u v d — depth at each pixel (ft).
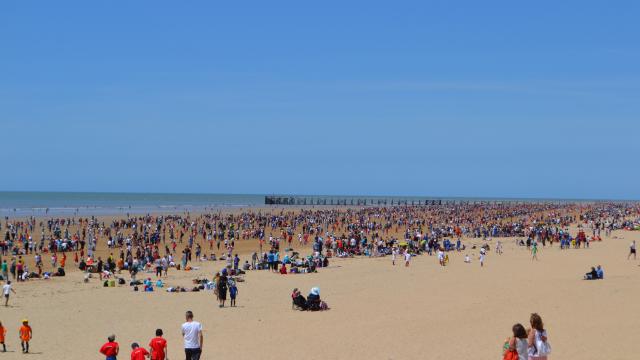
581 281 126.93
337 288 125.18
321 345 72.23
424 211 522.47
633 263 170.50
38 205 606.55
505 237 290.35
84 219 353.51
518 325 45.75
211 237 238.27
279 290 122.93
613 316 86.79
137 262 157.38
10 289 109.81
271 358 66.39
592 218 424.05
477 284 128.16
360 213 458.09
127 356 69.31
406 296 112.57
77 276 148.15
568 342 70.90
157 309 100.68
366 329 81.20
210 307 102.58
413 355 66.33
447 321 85.46
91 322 89.81
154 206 622.13
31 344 75.72
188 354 54.95
